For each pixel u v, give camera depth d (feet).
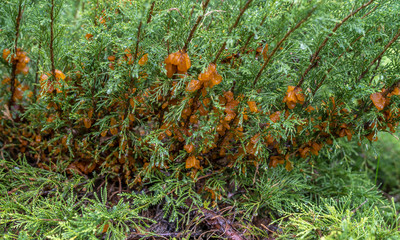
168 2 1.26
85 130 1.53
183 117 1.36
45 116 1.56
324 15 1.12
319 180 1.81
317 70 1.39
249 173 1.56
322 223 1.23
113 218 1.26
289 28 1.19
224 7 1.36
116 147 1.53
